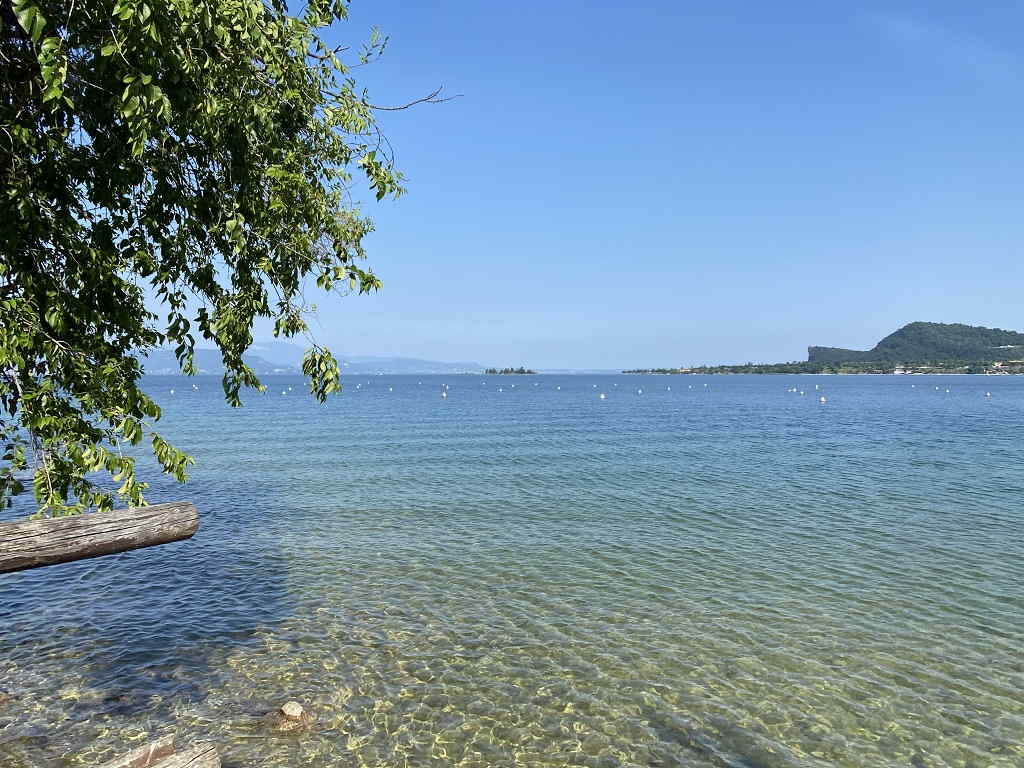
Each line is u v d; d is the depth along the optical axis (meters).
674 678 10.30
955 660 10.98
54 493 6.51
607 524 20.31
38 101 5.52
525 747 8.45
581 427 56.47
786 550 17.45
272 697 9.51
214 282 6.86
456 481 27.98
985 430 55.25
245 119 5.89
